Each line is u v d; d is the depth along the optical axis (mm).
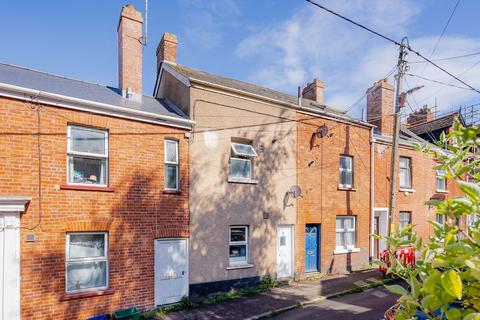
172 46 14375
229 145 11719
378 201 16109
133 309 8969
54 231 8367
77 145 9094
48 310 8148
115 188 9375
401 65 12836
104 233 9266
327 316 9203
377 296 11148
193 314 9375
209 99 11414
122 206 9461
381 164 16438
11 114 8055
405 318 2141
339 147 14836
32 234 8047
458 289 1524
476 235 1833
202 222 10875
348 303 10375
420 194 17875
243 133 12078
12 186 7945
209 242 10961
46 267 8203
